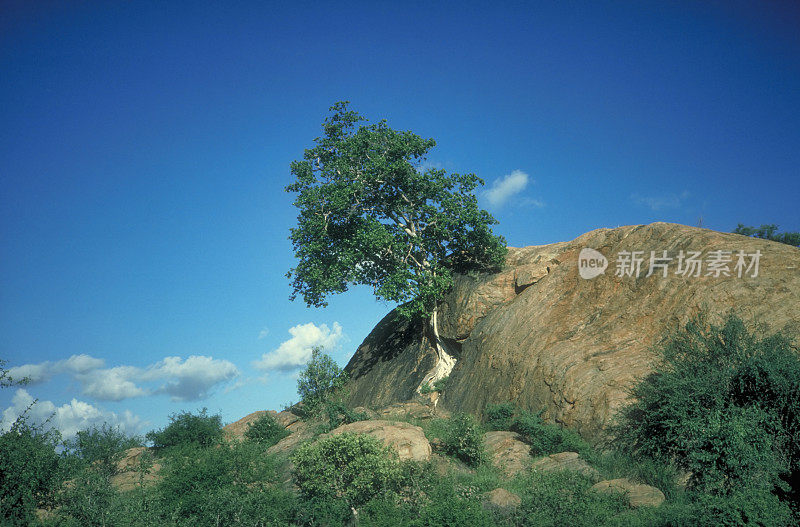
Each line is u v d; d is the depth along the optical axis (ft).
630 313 74.84
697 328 57.82
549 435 64.18
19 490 47.78
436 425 77.25
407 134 109.70
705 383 51.03
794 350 55.67
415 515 45.21
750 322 61.05
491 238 104.12
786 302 61.16
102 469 77.25
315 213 106.11
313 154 110.83
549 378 73.56
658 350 63.36
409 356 113.60
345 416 82.17
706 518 37.45
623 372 66.08
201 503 50.29
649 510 42.70
